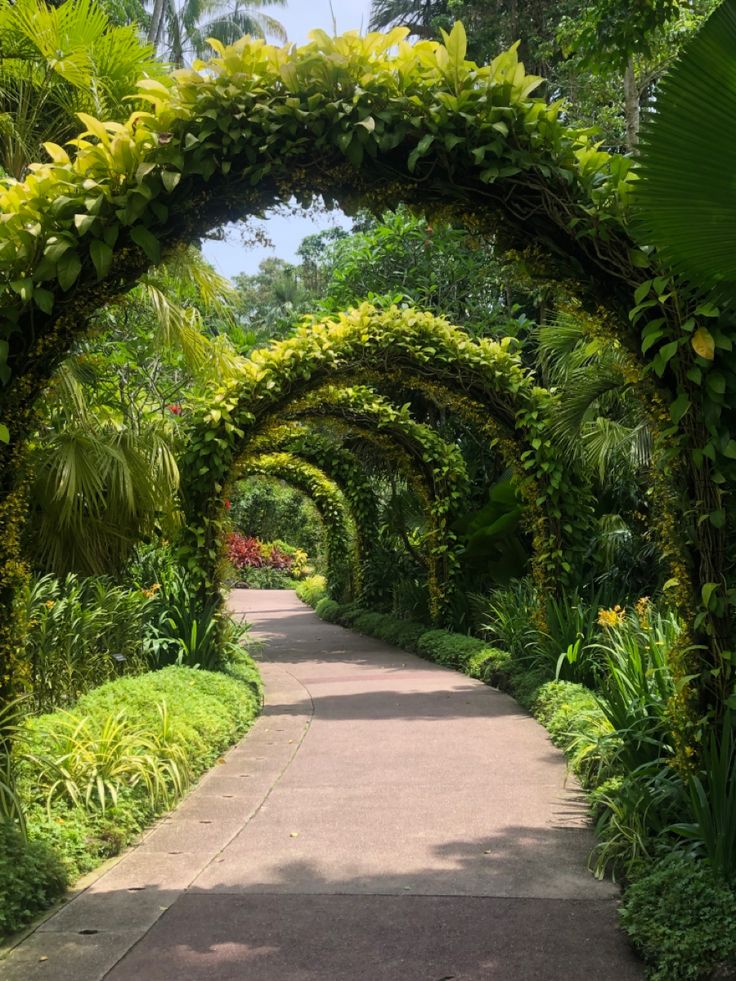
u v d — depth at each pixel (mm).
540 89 14602
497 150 3730
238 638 10312
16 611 4137
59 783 4383
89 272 3934
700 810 3383
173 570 9188
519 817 4699
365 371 9297
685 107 2660
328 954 3107
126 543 7133
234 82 3818
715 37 2494
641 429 7777
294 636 15945
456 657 11070
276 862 4066
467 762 5953
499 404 9273
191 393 9984
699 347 3559
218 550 9242
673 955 2869
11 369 3932
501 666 9266
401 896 3635
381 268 14898
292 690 9750
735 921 2938
